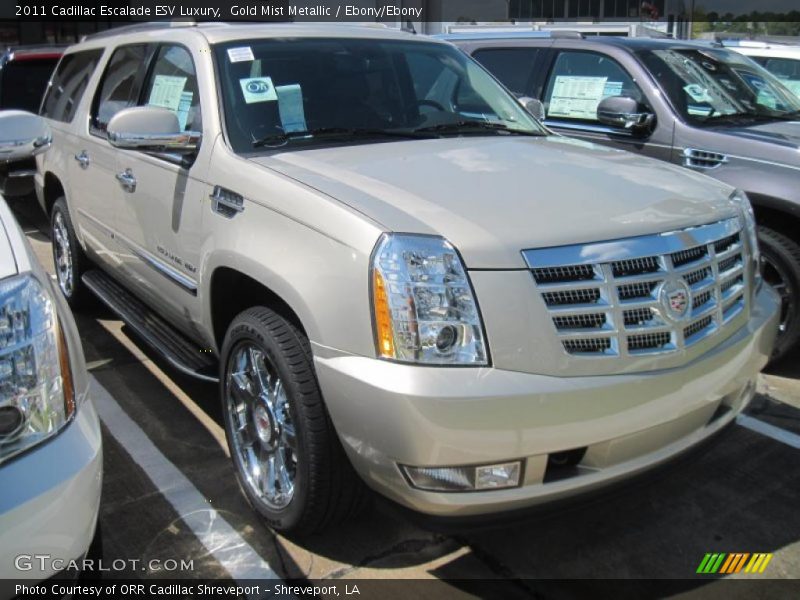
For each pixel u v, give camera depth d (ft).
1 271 6.64
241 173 10.05
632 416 8.13
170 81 12.68
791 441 12.48
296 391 8.72
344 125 11.71
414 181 9.27
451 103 13.21
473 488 7.77
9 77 26.99
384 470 7.91
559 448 7.83
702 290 8.92
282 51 12.25
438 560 9.50
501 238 7.93
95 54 16.53
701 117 16.63
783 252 14.35
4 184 19.74
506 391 7.54
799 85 26.84
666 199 9.37
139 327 13.67
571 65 18.95
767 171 14.67
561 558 9.63
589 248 8.13
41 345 6.49
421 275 7.72
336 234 8.31
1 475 6.00
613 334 8.08
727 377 9.13
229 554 9.52
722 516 10.53
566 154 11.27
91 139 15.01
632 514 10.57
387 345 7.74
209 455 11.75
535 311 7.79
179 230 11.39
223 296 10.78
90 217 15.39
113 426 12.60
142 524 10.07
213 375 11.52
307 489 8.87
